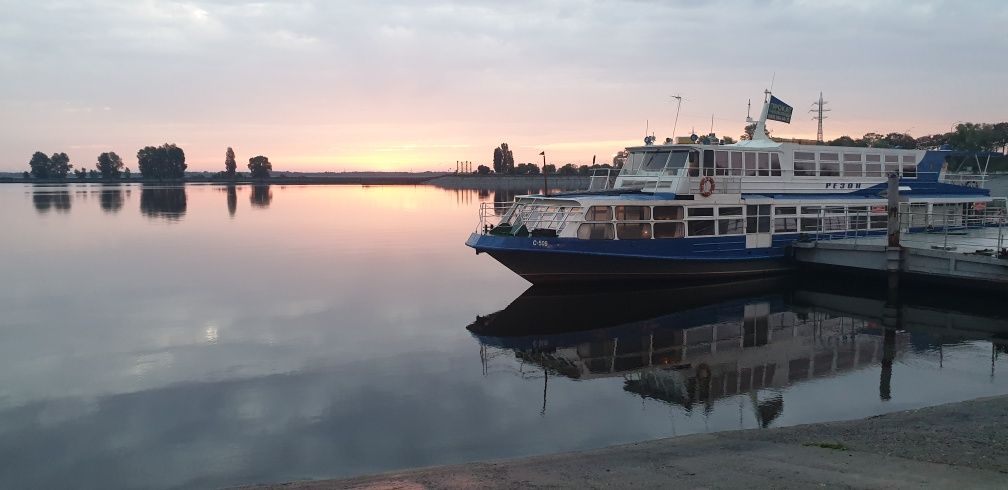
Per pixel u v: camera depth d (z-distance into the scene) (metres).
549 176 188.88
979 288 28.67
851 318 25.81
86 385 18.45
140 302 29.70
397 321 25.84
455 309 27.98
